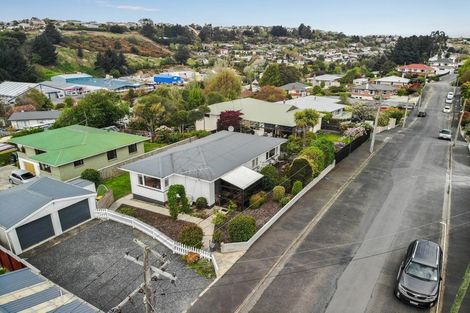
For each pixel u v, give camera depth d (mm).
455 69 131000
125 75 150375
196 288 16516
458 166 33719
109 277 17625
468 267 17781
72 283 17203
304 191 27047
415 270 16125
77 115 48094
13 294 14273
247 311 15031
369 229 21672
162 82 122188
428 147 40781
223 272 17656
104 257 19375
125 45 191250
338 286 16531
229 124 46281
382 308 15117
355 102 64375
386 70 119375
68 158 31062
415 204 25125
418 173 31594
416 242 17922
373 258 18703
